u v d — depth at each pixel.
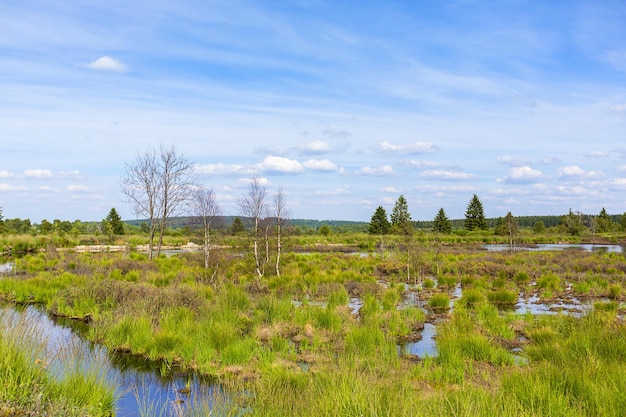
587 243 60.56
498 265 26.53
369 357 8.89
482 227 83.56
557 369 7.20
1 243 38.94
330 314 12.40
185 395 7.80
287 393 6.62
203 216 24.05
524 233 72.25
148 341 10.25
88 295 14.52
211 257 24.75
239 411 6.23
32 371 6.57
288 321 12.71
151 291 14.44
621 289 18.16
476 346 9.75
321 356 9.47
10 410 5.68
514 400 5.66
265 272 21.75
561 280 21.47
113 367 9.27
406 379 6.66
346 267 26.42
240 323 12.42
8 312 9.09
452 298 17.73
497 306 16.09
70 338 11.11
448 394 6.31
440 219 79.38
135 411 7.09
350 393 5.65
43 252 35.78
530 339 11.16
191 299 13.77
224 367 9.18
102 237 47.50
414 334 11.93
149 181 31.08
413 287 20.53
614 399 5.86
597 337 9.28
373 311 13.66
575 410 5.71
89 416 6.10
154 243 50.44
